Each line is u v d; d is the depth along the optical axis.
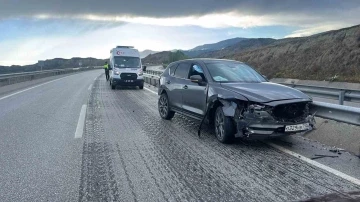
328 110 5.89
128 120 8.69
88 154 5.41
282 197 3.66
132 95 15.68
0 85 17.92
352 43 31.72
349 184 4.02
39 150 5.66
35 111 10.23
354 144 5.48
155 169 4.65
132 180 4.22
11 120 8.62
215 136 6.73
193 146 5.94
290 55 41.69
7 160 5.07
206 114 6.49
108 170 4.61
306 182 4.11
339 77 24.67
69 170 4.61
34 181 4.18
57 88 19.84
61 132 7.13
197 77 6.84
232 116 5.74
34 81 25.89
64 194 3.78
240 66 7.59
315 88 10.60
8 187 3.98
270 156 5.27
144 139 6.49
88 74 47.75
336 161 4.96
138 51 20.94
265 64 44.81
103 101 13.02
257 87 6.18
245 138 5.77
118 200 3.62
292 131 5.49
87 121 8.48
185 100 7.63
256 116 5.43
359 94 8.71
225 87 6.26
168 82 8.64
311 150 5.59
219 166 4.77
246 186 4.00
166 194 3.77
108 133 7.03
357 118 5.28
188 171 4.56
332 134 6.05
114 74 19.09
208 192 3.82
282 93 5.81
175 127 7.74
